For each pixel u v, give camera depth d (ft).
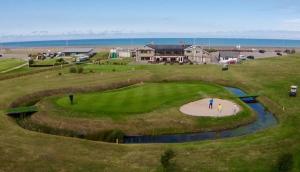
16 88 286.46
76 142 159.94
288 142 157.99
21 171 126.62
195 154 145.38
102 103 230.48
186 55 543.39
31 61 470.39
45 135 170.60
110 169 130.00
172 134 189.88
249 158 140.05
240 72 369.30
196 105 228.84
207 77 340.18
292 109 217.97
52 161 135.95
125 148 153.99
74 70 376.89
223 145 156.46
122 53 622.13
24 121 207.31
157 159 140.36
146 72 369.71
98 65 452.35
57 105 225.56
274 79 321.11
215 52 568.82
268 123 205.77
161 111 211.41
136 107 219.41
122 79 327.47
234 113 212.23
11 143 155.53
